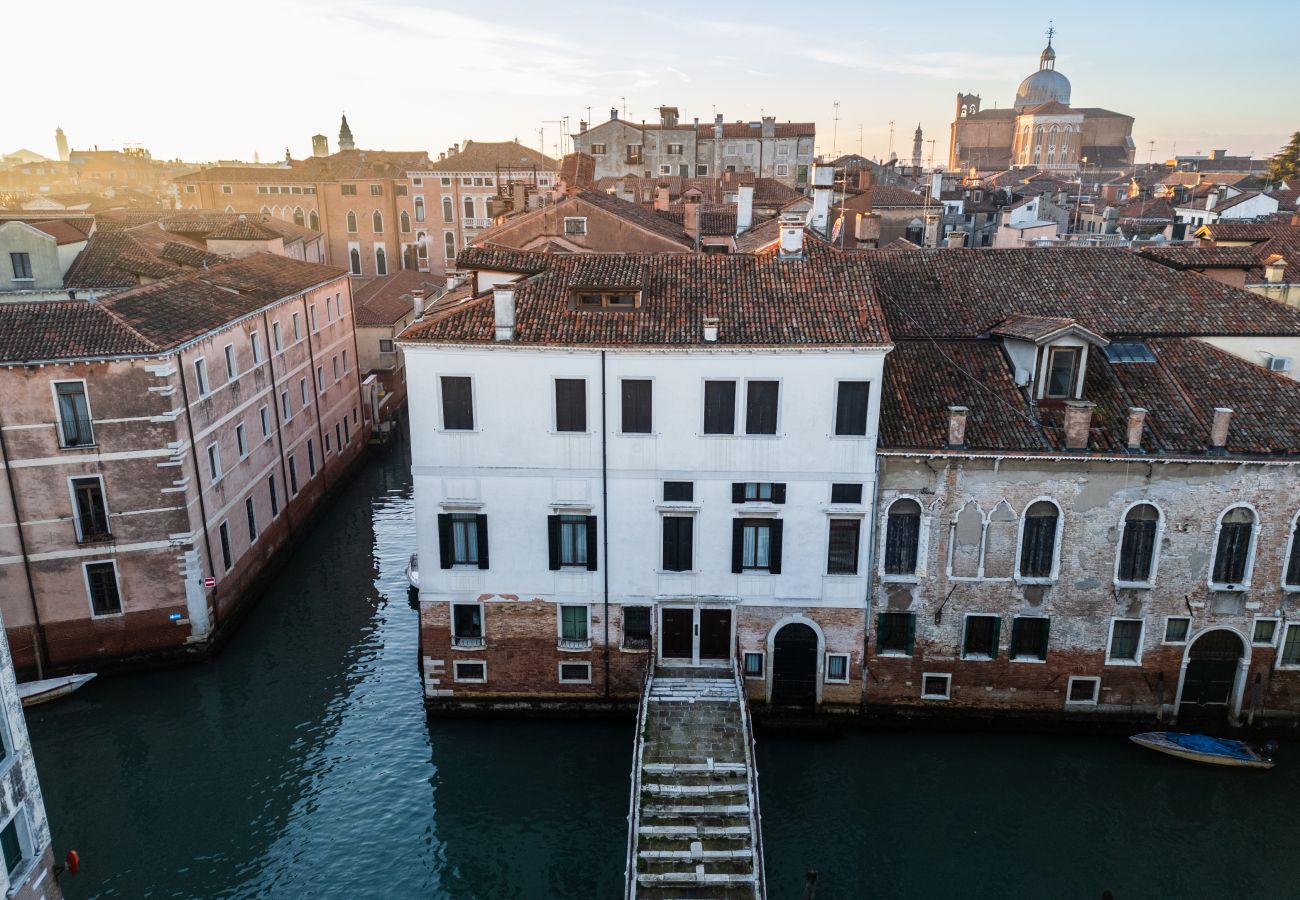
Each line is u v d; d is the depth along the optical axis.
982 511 29.44
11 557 33.72
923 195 89.50
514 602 31.20
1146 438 29.19
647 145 102.19
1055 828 28.25
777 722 31.66
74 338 33.28
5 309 34.31
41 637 34.59
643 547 30.36
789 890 26.17
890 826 28.30
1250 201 81.00
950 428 28.64
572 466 29.70
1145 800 29.16
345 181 102.25
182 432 35.03
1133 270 37.00
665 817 25.25
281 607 41.88
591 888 26.47
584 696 32.03
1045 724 31.27
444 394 29.33
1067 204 97.69
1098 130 191.00
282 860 27.44
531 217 48.12
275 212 105.56
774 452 29.12
